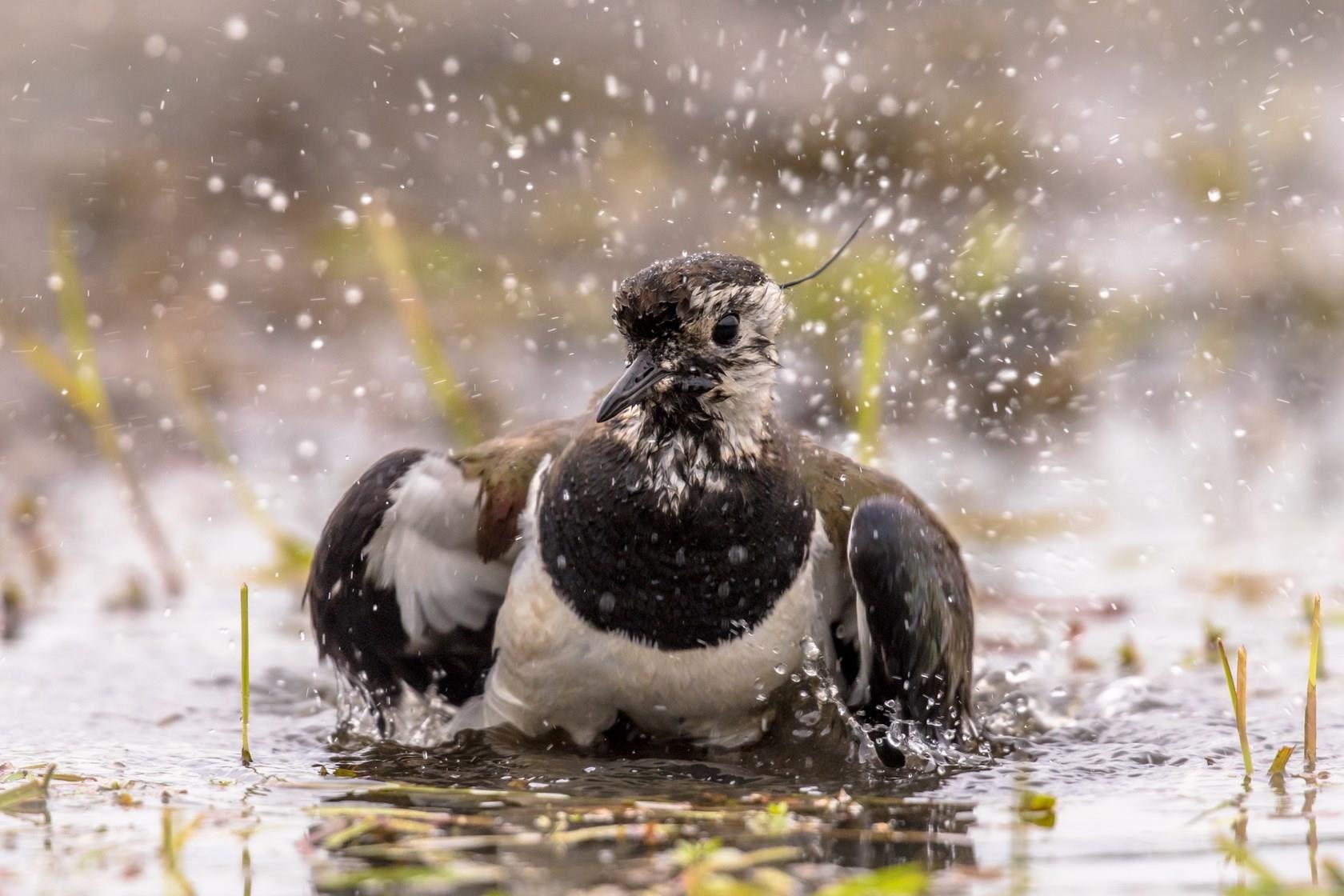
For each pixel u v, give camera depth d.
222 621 12.35
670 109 19.92
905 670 9.55
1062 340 17.08
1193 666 11.23
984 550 13.69
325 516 14.37
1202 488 14.70
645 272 9.16
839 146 18.95
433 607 9.98
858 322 16.17
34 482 15.23
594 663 9.20
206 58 21.78
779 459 9.25
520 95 20.44
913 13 21.23
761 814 8.16
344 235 18.89
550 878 7.14
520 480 9.57
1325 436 15.73
